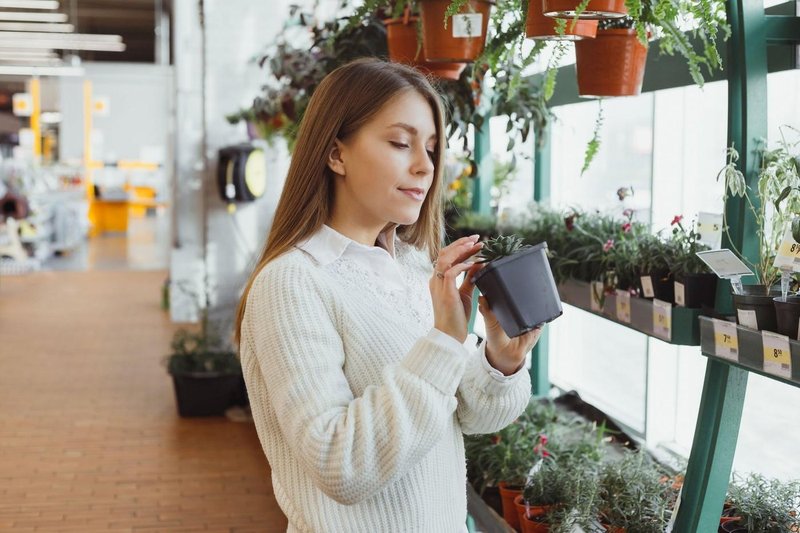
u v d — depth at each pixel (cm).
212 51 703
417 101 146
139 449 536
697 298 226
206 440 555
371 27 343
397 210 146
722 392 219
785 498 240
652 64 284
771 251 212
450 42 259
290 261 144
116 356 788
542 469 297
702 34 216
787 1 240
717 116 315
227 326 681
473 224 395
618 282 258
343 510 142
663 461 312
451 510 151
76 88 1995
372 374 143
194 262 960
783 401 282
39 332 893
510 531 283
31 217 1402
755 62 211
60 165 1834
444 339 133
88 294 1148
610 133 386
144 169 2102
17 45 1833
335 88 147
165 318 981
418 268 167
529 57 249
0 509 439
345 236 152
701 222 241
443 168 158
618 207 327
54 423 587
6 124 1961
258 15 704
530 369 418
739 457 305
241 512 441
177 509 444
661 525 245
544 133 348
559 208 362
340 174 149
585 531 259
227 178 676
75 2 2009
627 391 387
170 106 1594
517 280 139
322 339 138
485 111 361
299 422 131
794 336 183
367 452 126
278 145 709
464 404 153
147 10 2123
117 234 1942
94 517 432
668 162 342
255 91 710
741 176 211
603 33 242
